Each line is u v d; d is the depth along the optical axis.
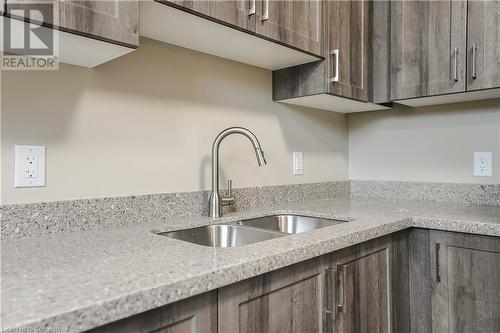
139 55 1.29
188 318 0.73
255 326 0.85
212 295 0.77
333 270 1.08
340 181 2.22
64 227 1.10
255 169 1.71
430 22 1.63
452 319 1.38
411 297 1.48
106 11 0.89
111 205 1.21
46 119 1.08
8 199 1.01
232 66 1.60
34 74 1.06
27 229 1.03
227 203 1.47
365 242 1.24
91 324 0.56
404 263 1.46
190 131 1.44
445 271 1.40
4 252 0.86
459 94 1.62
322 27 1.54
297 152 1.94
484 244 1.31
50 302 0.56
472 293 1.34
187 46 1.39
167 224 1.25
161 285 0.65
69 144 1.12
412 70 1.69
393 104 2.08
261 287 0.87
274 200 1.78
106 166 1.21
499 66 1.45
